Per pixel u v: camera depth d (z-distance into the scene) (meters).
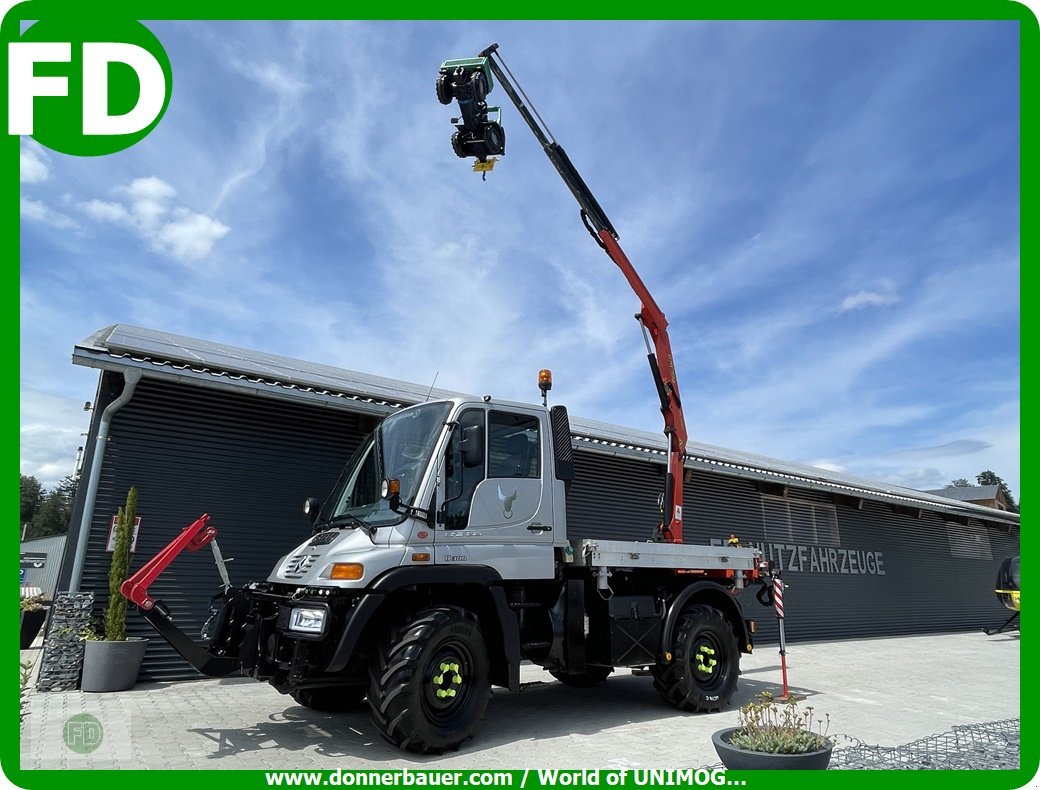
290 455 9.07
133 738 5.23
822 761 3.97
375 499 5.73
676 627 6.82
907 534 19.05
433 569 5.20
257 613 5.53
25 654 10.20
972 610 20.41
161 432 8.22
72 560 7.46
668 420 8.22
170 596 7.95
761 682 8.99
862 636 16.44
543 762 4.88
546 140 7.26
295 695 6.18
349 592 5.04
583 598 6.39
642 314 8.33
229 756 4.82
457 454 5.68
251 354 10.63
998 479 72.06
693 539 13.63
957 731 5.99
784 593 15.07
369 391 9.59
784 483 14.78
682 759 4.99
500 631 5.47
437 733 4.90
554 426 6.54
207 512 8.34
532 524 6.01
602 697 7.54
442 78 5.74
